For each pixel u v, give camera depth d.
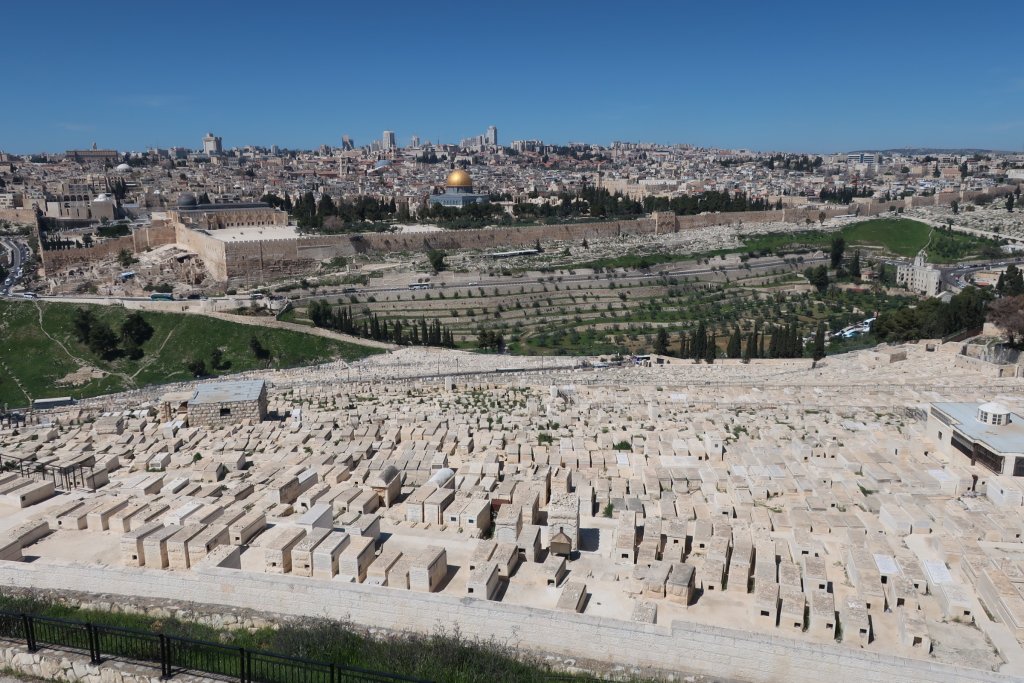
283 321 139.88
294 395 100.38
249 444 72.12
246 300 149.00
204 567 36.19
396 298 170.12
